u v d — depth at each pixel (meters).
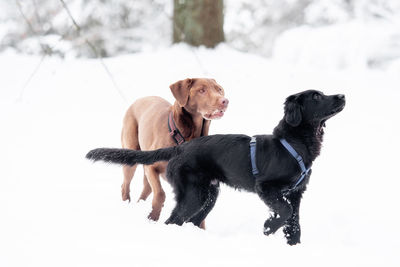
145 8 19.75
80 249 4.25
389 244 5.16
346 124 11.05
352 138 10.17
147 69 14.36
